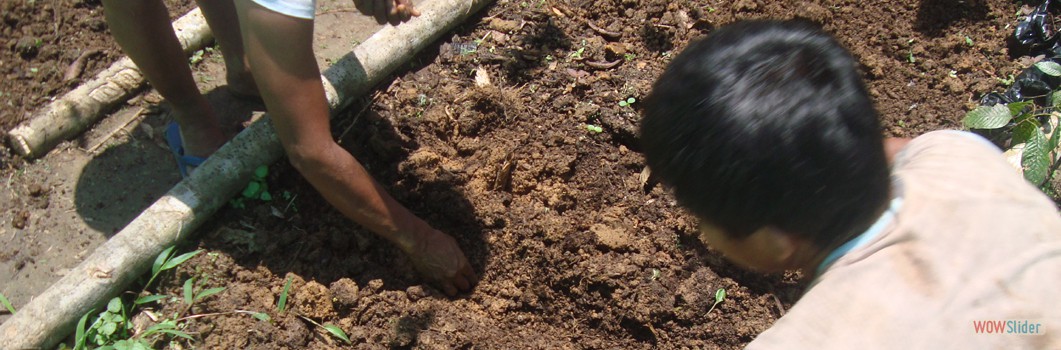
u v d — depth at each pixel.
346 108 3.40
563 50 3.64
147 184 3.23
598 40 3.69
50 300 2.70
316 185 2.55
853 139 1.34
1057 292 1.36
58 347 2.74
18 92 3.42
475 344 2.87
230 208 3.12
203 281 2.90
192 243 3.00
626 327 2.94
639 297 2.93
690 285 2.94
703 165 1.35
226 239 3.01
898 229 1.44
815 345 1.35
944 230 1.43
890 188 1.43
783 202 1.34
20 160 3.26
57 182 3.22
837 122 1.33
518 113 3.41
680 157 1.38
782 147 1.31
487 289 3.05
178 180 3.25
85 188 3.21
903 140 1.89
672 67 1.44
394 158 3.26
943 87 3.54
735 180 1.34
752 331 2.88
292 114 2.32
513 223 3.12
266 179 3.18
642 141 1.48
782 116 1.31
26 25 3.59
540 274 3.05
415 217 2.84
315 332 2.87
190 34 3.58
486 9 3.82
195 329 2.78
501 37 3.70
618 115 3.38
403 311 2.92
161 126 3.40
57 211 3.14
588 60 3.60
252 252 2.99
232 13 3.17
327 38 3.70
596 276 2.96
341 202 2.59
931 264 1.39
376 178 3.23
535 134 3.36
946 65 3.60
